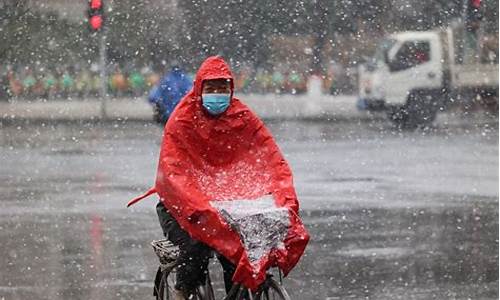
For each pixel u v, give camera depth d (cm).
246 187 1670
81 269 2366
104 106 7212
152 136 5819
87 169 4206
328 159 4469
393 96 6731
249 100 8206
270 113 7425
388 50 6838
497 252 2559
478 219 3008
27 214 3130
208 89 1666
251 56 8694
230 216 1577
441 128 6244
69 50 8344
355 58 8638
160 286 1836
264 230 1572
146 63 8412
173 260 1758
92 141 5525
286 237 1584
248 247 1566
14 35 7925
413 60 6775
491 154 4666
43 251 2578
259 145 1698
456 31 7331
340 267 2389
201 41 8469
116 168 4228
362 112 7119
